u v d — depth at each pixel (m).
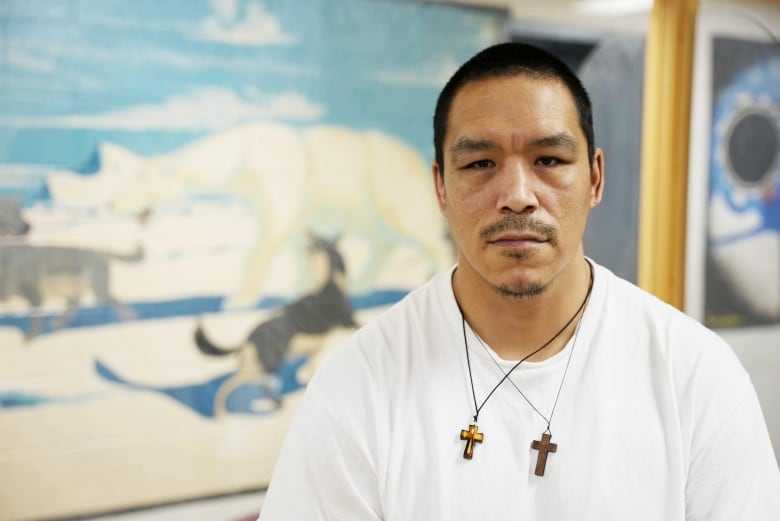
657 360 0.81
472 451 0.79
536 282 0.76
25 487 1.53
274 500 0.82
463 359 0.84
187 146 1.62
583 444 0.78
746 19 2.22
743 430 0.76
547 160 0.76
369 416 0.81
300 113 1.71
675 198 2.17
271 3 1.67
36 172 1.50
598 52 2.02
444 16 1.83
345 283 1.79
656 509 0.76
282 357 1.74
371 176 1.79
